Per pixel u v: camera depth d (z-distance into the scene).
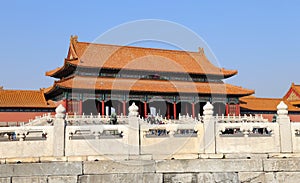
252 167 19.00
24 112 62.47
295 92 86.69
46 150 18.78
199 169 18.95
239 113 73.38
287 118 20.27
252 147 19.83
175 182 18.81
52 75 74.75
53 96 70.44
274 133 20.09
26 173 17.88
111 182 18.30
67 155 18.78
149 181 18.66
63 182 17.98
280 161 19.14
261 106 78.50
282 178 18.98
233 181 18.88
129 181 18.48
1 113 60.78
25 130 18.84
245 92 72.56
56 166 18.08
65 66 65.56
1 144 18.59
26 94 66.50
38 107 62.81
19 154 18.59
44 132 18.92
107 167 18.42
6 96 63.88
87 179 18.14
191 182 18.84
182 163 19.00
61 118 19.09
